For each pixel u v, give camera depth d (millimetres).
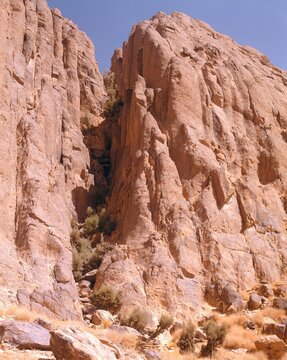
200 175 27188
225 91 31922
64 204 25922
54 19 36188
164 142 28406
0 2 28844
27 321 15977
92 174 31609
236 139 30156
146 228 25141
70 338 11398
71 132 31859
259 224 26797
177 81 30266
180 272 23312
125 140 32031
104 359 11406
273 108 33094
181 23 38031
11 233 22688
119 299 21766
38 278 21172
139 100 30453
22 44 30844
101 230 27141
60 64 34375
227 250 24859
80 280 23953
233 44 39938
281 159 30188
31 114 28297
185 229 24844
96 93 36500
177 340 18984
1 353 12109
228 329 19641
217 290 23109
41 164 26000
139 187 26766
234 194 27422
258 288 23609
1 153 24250
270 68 39156
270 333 19516
